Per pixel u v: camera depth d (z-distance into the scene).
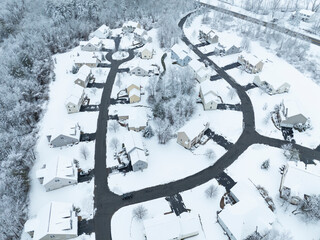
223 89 78.12
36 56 95.06
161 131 61.19
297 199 45.94
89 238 43.00
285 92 76.31
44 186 49.66
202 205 47.56
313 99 73.31
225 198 48.50
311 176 46.47
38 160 57.09
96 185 51.50
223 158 56.69
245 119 67.00
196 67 82.75
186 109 67.25
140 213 44.56
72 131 60.12
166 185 51.34
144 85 79.56
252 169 54.12
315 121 65.94
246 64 86.69
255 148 58.84
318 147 58.94
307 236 42.56
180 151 58.56
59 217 43.25
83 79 78.00
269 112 69.00
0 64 85.44
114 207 47.59
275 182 51.38
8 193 48.62
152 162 55.97
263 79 77.00
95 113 69.75
